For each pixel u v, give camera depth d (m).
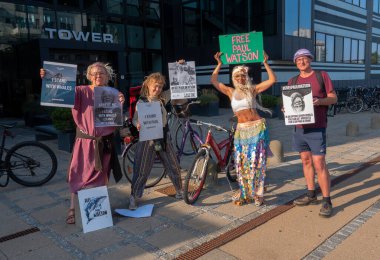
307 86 3.78
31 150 5.38
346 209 4.13
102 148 3.86
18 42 13.53
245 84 4.16
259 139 4.15
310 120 3.82
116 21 16.30
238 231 3.63
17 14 13.38
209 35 17.69
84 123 3.83
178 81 5.33
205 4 17.64
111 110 3.85
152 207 4.29
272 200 4.50
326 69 19.94
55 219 4.09
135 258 3.17
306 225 3.74
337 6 20.36
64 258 3.21
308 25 17.28
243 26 16.67
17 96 14.11
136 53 17.41
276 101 12.89
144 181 4.27
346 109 15.23
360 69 23.38
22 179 5.31
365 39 23.64
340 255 3.13
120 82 14.59
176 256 3.19
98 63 3.91
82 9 14.90
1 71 13.80
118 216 4.11
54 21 14.12
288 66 16.36
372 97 15.59
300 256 3.14
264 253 3.20
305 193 4.72
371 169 5.80
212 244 3.37
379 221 3.78
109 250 3.33
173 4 18.45
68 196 4.89
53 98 3.58
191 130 6.27
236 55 4.45
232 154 5.05
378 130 9.94
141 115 4.08
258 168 4.21
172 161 4.48
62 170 6.24
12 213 4.30
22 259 3.21
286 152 7.22
